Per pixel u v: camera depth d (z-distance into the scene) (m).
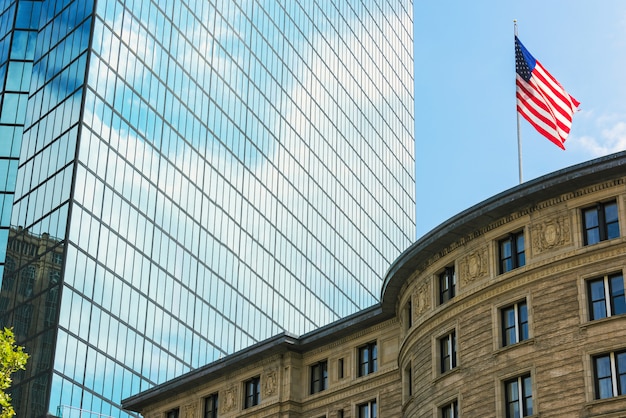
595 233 53.16
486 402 54.31
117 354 105.50
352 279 164.88
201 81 129.50
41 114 114.56
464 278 58.00
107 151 110.00
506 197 55.81
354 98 178.50
